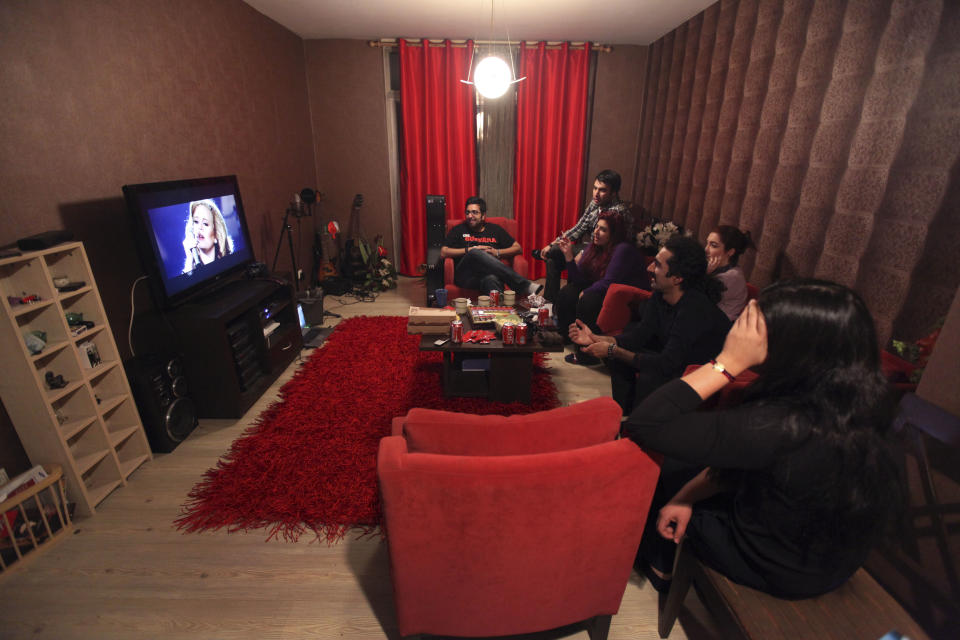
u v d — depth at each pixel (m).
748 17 3.13
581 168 5.27
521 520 1.05
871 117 2.15
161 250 2.38
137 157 2.55
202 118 3.15
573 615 1.29
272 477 2.12
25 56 1.91
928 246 1.88
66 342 1.82
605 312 2.91
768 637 1.01
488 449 1.08
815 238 2.54
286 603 1.55
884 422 0.92
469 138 5.13
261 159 4.02
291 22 4.23
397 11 3.87
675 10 3.77
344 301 4.73
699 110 3.84
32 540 1.70
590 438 1.12
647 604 1.57
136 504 1.98
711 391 0.99
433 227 4.48
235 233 3.15
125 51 2.45
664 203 4.55
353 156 5.25
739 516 1.10
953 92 1.77
